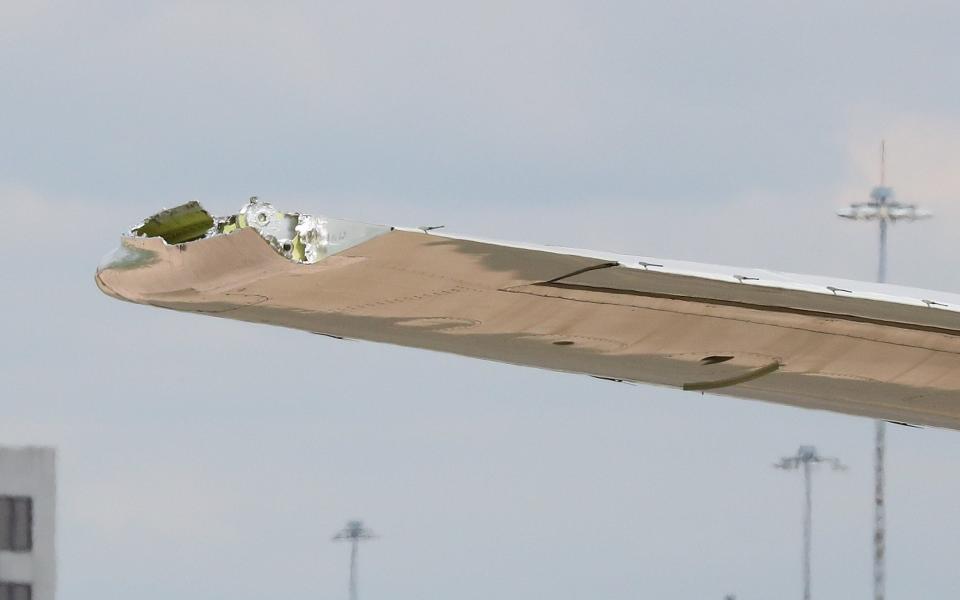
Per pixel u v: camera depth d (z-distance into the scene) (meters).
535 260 39.25
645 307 43.12
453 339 44.66
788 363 47.44
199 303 38.66
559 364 47.81
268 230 37.03
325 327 42.47
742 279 42.28
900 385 49.09
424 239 37.78
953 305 43.81
